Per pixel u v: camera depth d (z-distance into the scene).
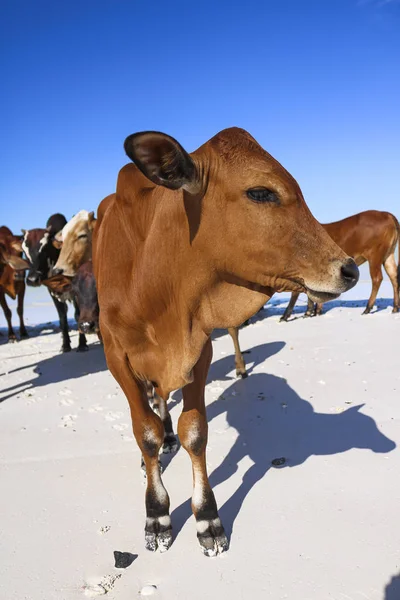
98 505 1.68
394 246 4.71
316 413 2.25
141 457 2.00
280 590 1.24
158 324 1.36
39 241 4.69
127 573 1.35
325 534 1.42
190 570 1.34
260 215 1.13
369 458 1.81
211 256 1.20
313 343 3.50
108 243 1.53
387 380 2.58
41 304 8.10
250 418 2.27
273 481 1.72
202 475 1.47
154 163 1.12
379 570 1.27
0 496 1.77
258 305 1.24
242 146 1.18
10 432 2.35
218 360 3.26
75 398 2.80
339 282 1.12
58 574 1.36
